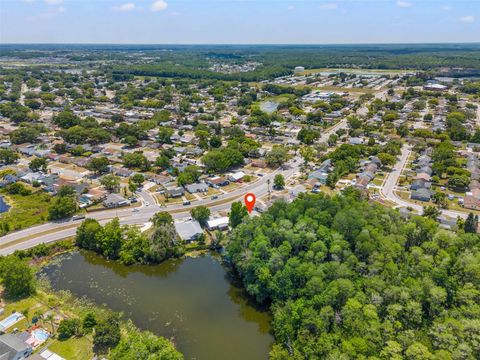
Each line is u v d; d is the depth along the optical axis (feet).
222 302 360.89
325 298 296.51
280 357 273.95
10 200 565.53
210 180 631.97
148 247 426.92
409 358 248.11
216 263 425.28
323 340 265.95
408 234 385.29
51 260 424.87
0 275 355.56
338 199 450.71
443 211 518.37
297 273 328.29
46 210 529.86
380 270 330.54
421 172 638.94
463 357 244.63
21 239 454.40
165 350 264.72
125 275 404.16
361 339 259.80
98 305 351.87
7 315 326.65
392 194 579.48
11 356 270.26
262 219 410.52
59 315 329.93
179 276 402.11
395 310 286.46
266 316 342.23
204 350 302.25
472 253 353.31
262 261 354.74
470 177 617.62
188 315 342.23
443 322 280.92
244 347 306.35
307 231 378.53
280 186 610.24
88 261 427.74
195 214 490.49
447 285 319.27
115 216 513.86
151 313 343.46
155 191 597.93
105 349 288.51
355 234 372.58
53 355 280.72
